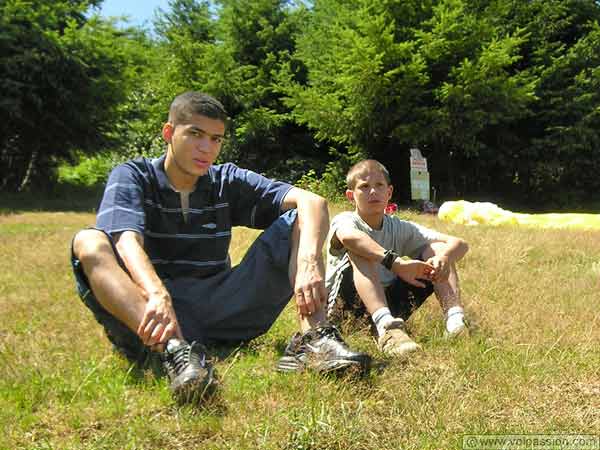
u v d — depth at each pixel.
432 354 2.86
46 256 6.07
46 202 16.39
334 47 17.75
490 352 2.87
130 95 22.05
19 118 17.64
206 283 3.06
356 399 2.31
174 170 2.96
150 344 2.40
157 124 22.70
